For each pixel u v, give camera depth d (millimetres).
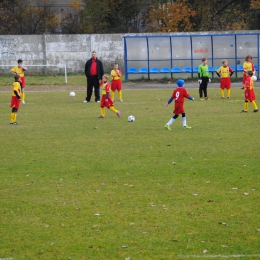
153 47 48062
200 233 9602
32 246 9125
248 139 18406
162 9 65250
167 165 14703
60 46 55250
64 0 70125
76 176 13664
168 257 8602
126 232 9703
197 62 48125
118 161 15273
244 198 11617
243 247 8961
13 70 30375
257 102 30031
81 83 45031
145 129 20953
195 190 12273
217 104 29516
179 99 20609
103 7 65938
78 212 10844
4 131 20859
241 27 65938
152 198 11703
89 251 8883
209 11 66375
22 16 65938
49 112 26734
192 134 19594
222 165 14594
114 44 55312
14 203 11477
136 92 37781
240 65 47781
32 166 14789
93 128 21375
